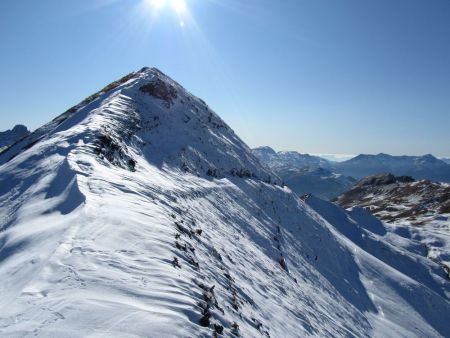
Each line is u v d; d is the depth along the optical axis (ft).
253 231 127.95
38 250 37.19
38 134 192.85
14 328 23.26
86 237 39.19
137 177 87.76
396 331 132.26
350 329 105.81
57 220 47.06
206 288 40.01
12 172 83.15
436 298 177.78
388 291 170.30
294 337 60.80
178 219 69.15
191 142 177.47
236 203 145.69
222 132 232.94
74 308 25.64
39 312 25.08
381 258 226.38
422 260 229.45
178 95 224.74
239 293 58.34
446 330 155.74
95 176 66.85
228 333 32.55
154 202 68.13
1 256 40.63
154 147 149.18
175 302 30.35
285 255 133.08
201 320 29.53
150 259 38.01
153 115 178.40
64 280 29.86
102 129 108.88
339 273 165.68
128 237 42.01
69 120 170.40
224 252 79.97
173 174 132.77
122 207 52.60
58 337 22.50
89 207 48.06
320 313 96.89
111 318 25.12
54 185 65.57
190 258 46.88
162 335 24.58
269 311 64.39
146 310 27.22
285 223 173.37
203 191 130.62
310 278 131.23
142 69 246.27
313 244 173.17
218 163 180.34
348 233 253.85
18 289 29.53
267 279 87.25
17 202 64.08
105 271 32.42
